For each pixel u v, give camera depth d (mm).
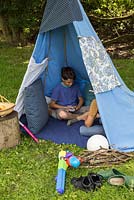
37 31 9227
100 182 2984
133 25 8641
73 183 3020
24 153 3605
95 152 3359
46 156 3535
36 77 4109
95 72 3568
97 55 3619
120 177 3008
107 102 3625
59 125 4246
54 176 3168
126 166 3289
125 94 3734
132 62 7277
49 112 4480
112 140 3582
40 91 4094
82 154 3383
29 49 8750
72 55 4465
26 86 3980
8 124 3662
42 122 4059
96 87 3564
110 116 3625
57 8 3662
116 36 8828
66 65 4598
